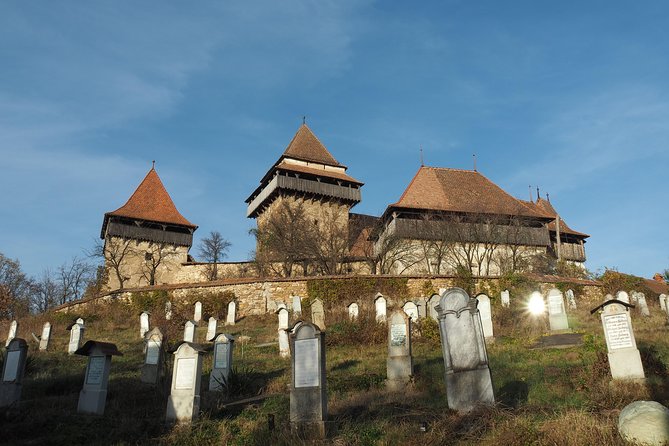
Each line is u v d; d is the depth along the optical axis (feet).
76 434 25.22
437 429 22.53
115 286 131.64
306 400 25.53
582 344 41.47
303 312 80.33
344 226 139.74
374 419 25.40
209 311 84.07
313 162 153.07
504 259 116.26
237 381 36.01
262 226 138.31
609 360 30.89
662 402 24.17
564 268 116.37
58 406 32.04
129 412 30.60
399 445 21.29
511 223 122.11
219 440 24.91
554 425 20.76
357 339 51.65
